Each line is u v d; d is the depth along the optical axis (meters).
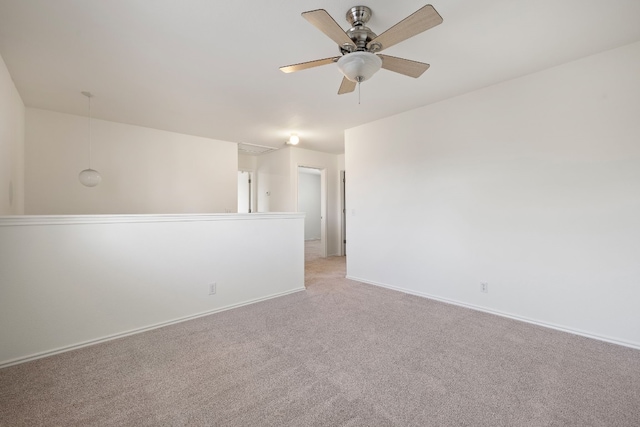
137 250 2.64
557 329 2.64
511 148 2.90
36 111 3.69
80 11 1.86
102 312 2.46
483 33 2.13
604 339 2.41
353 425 1.48
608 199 2.40
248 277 3.40
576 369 1.99
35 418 1.54
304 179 10.11
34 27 2.03
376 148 4.19
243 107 3.65
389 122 4.01
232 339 2.47
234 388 1.79
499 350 2.26
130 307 2.60
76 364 2.08
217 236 3.15
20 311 2.13
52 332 2.24
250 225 3.43
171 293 2.83
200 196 5.12
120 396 1.72
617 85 2.35
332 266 5.61
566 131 2.59
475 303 3.17
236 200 5.58
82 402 1.67
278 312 3.11
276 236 3.67
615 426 1.47
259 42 2.24
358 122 4.27
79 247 2.37
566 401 1.66
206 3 1.80
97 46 2.29
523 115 2.82
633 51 2.29
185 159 4.96
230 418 1.53
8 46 2.28
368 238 4.30
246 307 3.28
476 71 2.72
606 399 1.68
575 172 2.55
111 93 3.21
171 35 2.14
